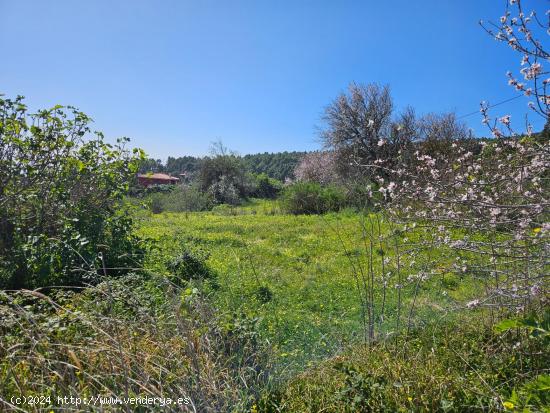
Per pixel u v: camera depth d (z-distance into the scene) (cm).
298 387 323
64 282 573
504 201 444
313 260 908
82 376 303
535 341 349
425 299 565
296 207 2180
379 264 793
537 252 374
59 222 639
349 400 296
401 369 330
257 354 369
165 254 836
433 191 418
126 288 468
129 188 790
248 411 291
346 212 1847
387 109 2495
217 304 541
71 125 698
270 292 644
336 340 439
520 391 286
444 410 270
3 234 631
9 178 637
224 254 959
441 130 2456
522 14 358
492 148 524
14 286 555
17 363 296
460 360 360
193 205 2838
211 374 302
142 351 323
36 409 258
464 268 416
